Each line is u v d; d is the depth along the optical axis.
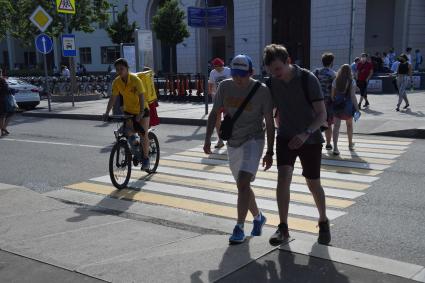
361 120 13.32
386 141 10.96
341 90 9.17
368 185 7.18
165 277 3.88
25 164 9.66
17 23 27.30
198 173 8.33
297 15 39.53
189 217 5.95
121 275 3.97
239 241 4.49
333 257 4.07
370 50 36.12
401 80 15.07
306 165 4.45
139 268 4.09
